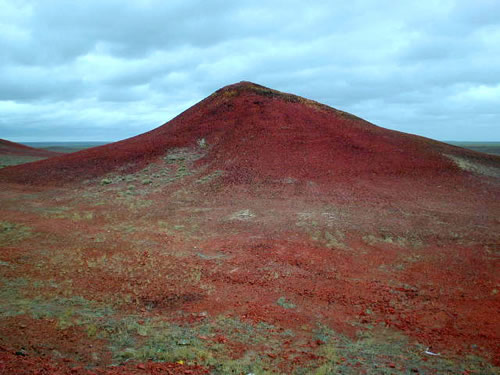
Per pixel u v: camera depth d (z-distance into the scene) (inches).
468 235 602.9
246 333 298.4
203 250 543.8
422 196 876.0
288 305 366.9
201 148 1320.1
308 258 512.1
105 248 540.1
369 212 753.0
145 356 238.1
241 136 1325.0
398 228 645.9
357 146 1231.5
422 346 288.7
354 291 408.5
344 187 945.5
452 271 466.6
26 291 359.9
